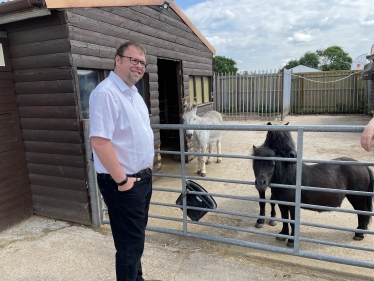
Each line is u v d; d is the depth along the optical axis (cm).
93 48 380
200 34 744
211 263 287
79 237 345
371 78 1184
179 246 321
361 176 315
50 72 352
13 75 374
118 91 189
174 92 905
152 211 429
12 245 329
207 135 584
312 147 775
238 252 308
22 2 298
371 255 300
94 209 363
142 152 203
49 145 375
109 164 181
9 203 372
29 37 354
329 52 5438
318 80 1514
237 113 1494
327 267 278
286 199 311
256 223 371
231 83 1480
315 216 392
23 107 379
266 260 292
